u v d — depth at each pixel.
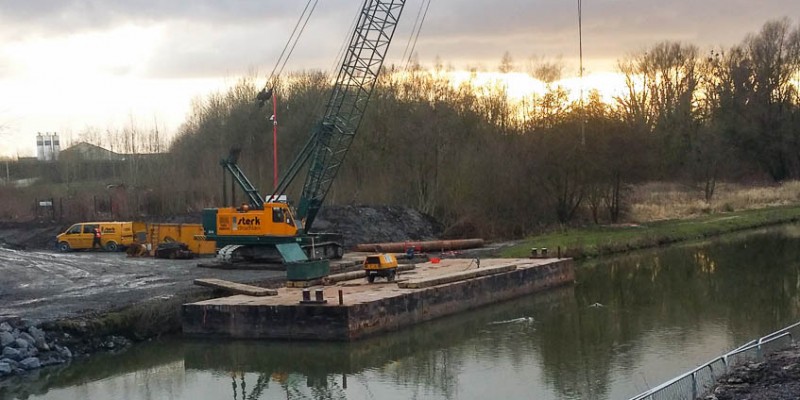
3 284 30.56
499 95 70.94
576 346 23.64
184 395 20.02
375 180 60.62
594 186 56.94
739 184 82.94
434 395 19.27
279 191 40.22
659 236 50.78
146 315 24.83
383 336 24.88
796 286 33.25
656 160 60.53
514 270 33.00
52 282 31.00
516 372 20.95
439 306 28.03
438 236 53.62
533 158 55.62
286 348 23.77
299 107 74.94
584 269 40.66
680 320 26.92
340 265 36.59
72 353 22.45
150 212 58.09
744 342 23.31
